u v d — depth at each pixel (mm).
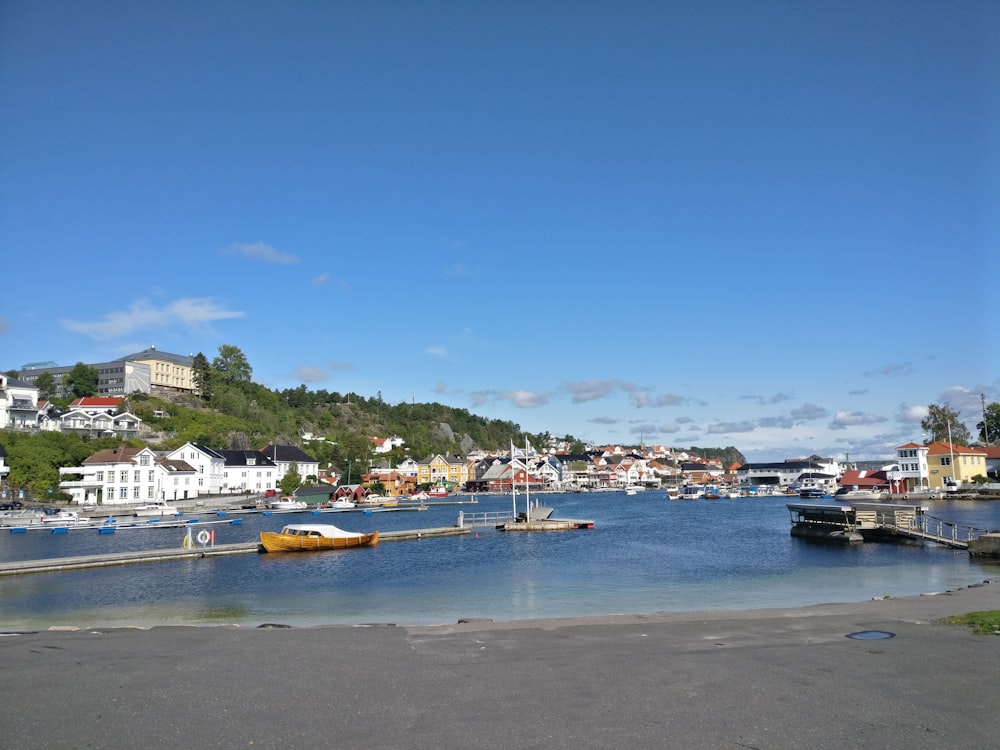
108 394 191375
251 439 191625
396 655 19641
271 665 18375
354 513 126250
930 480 146250
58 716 14016
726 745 12188
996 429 186000
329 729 13117
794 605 36250
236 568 54875
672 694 15266
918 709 14102
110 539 77250
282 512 122500
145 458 126062
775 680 16406
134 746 12336
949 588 41625
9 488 108500
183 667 18188
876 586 42969
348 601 39812
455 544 72812
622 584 45250
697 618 27406
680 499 183250
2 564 51844
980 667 17500
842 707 14258
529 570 52906
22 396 139250
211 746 12297
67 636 23078
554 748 12070
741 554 61875
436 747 12156
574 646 20953
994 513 100000
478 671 17578
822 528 73438
